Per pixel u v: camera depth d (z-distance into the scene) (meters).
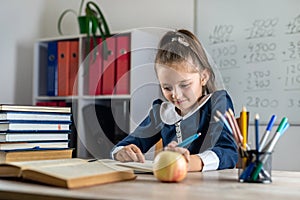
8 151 1.19
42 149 1.28
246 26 2.76
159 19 3.06
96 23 2.86
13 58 3.21
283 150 2.63
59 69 3.02
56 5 3.44
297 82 2.60
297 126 2.59
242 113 1.11
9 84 3.18
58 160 1.17
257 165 1.03
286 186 0.98
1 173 0.99
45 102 3.06
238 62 2.78
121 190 0.86
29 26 3.35
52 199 0.80
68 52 3.00
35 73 3.12
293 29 2.63
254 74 2.73
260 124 2.69
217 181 1.04
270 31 2.69
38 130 1.28
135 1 3.16
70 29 3.39
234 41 2.79
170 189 0.89
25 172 0.94
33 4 3.39
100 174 0.95
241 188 0.93
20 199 0.83
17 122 1.22
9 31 3.18
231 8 2.81
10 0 3.20
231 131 1.09
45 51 3.22
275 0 2.69
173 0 3.01
